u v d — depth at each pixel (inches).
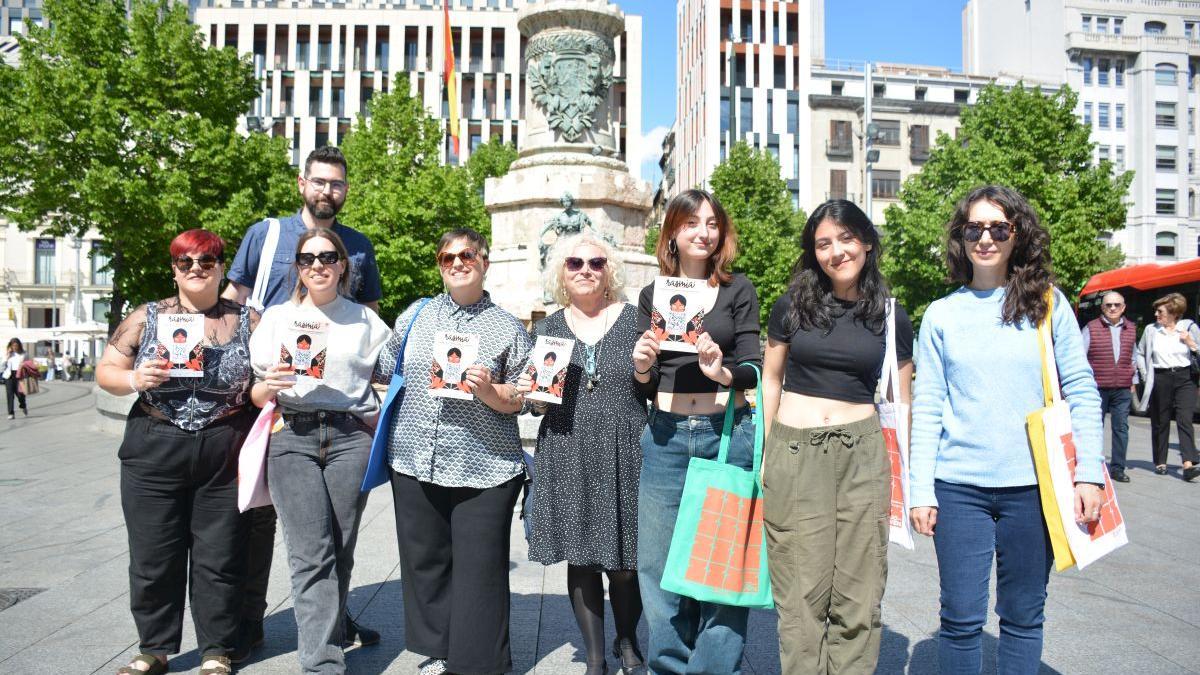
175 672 157.5
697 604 149.8
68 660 160.2
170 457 149.9
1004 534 125.7
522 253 557.3
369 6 2625.5
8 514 304.2
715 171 1497.3
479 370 141.4
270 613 193.5
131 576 152.7
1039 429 121.9
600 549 145.0
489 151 1766.7
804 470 131.0
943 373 131.8
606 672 150.7
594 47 570.9
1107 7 2655.0
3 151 863.1
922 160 2341.3
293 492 149.0
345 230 189.3
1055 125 1169.4
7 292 2417.6
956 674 125.7
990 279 132.3
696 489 133.3
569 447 149.9
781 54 2372.0
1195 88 2655.0
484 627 146.9
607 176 559.2
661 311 135.6
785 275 1384.1
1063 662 163.2
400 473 153.9
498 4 2787.9
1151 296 812.6
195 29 966.4
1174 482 392.2
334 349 155.2
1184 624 186.5
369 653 168.1
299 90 2581.2
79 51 907.4
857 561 129.1
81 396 1120.2
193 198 954.1
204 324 153.8
